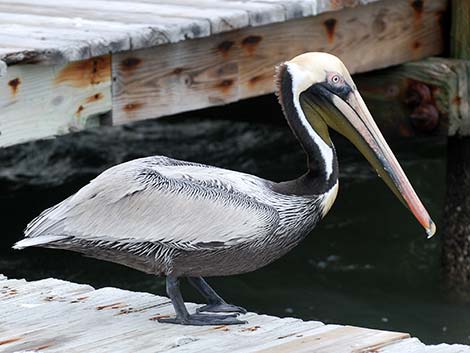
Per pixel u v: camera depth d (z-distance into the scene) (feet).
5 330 25.52
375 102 45.42
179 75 37.24
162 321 25.95
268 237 25.93
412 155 58.80
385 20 43.60
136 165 26.27
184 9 39.27
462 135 44.29
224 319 25.89
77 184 55.52
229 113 53.11
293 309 44.47
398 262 48.67
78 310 26.86
